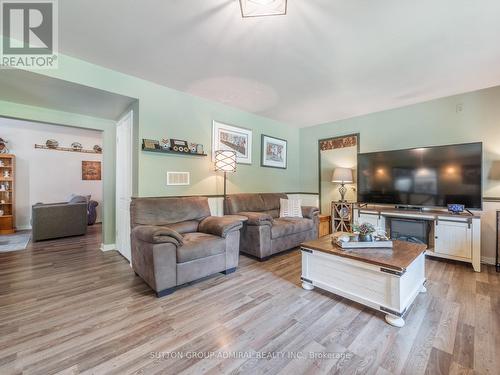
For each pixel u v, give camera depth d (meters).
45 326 1.71
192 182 3.36
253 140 4.25
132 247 2.65
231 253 2.73
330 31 1.97
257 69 2.62
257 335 1.62
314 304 2.04
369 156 3.85
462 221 2.89
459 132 3.29
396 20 1.83
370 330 1.68
